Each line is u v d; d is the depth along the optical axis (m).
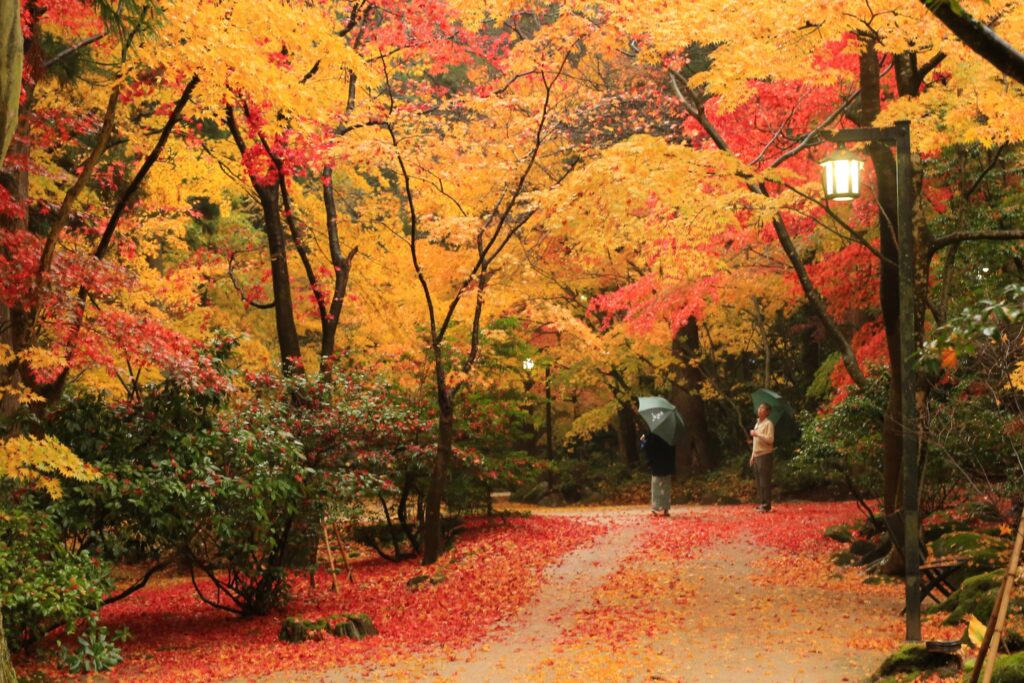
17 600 8.31
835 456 14.36
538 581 12.84
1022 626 7.15
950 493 13.87
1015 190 12.91
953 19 4.59
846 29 9.66
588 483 28.11
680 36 10.26
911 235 8.53
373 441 13.36
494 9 12.98
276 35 10.13
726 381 30.06
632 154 11.02
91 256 9.40
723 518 19.28
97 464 9.69
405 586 13.38
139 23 8.95
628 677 7.64
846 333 23.55
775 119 15.47
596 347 16.56
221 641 10.54
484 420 16.44
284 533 12.22
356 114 13.32
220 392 10.78
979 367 10.93
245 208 23.11
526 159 14.15
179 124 12.95
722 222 11.56
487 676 7.98
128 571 17.80
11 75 4.91
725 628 9.60
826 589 11.64
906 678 6.81
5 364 9.12
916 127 10.42
